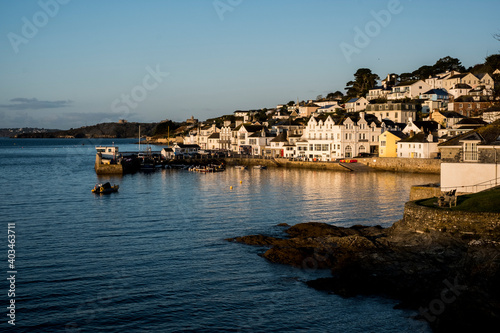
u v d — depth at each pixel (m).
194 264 46.75
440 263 42.78
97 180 124.88
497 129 61.44
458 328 32.47
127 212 73.31
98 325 34.22
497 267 38.19
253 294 39.53
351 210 74.06
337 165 144.00
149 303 37.75
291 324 34.50
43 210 75.06
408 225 51.34
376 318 35.22
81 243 53.97
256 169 158.38
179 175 140.88
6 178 129.25
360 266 43.88
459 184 59.41
